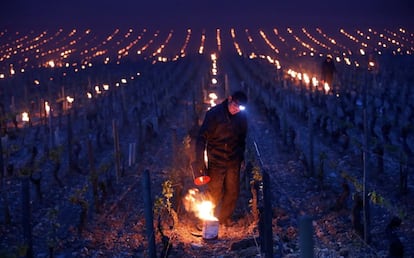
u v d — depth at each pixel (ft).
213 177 28.53
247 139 46.06
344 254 24.00
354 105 62.49
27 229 23.11
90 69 109.70
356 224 25.98
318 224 28.66
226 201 28.86
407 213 28.96
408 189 33.83
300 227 14.35
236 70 104.47
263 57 122.72
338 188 35.35
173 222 29.45
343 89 74.08
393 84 74.64
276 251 24.27
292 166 41.19
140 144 47.03
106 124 58.29
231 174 28.45
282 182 37.42
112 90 80.69
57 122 62.64
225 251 25.40
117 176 38.88
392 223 23.85
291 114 63.26
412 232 26.17
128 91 82.99
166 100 69.15
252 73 99.04
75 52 140.77
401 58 104.58
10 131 54.60
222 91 82.23
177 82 93.66
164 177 39.58
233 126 27.84
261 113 63.46
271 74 93.15
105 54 137.28
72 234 28.94
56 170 38.06
